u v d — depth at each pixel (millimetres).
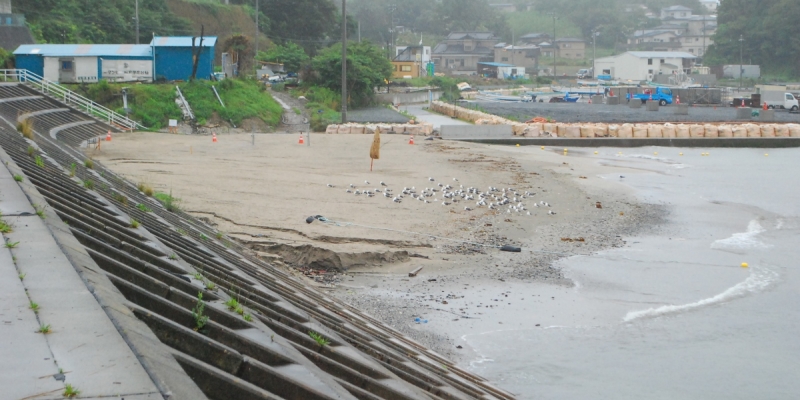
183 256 11164
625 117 69688
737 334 14156
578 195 28656
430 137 48688
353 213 22250
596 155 45250
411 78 110688
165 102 50656
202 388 5180
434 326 13891
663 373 12258
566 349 13133
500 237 20875
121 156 32906
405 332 13367
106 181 18672
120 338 4938
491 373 11977
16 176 10969
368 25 160875
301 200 23766
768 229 24062
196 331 6461
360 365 8266
